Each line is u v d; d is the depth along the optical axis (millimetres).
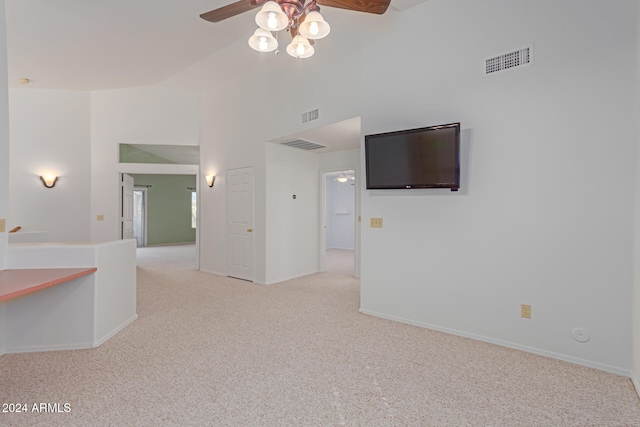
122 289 3127
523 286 2615
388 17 3350
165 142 6133
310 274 5754
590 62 2320
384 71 3379
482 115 2781
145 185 10156
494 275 2748
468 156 2861
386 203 3387
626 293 2227
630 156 2197
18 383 2127
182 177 11031
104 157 6000
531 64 2547
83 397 1970
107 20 3547
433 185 2900
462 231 2906
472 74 2836
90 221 5949
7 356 2518
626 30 2203
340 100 3920
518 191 2621
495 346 2705
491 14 2738
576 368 2334
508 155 2660
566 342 2443
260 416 1808
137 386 2096
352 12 3549
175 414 1816
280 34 3945
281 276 5215
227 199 5602
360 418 1793
